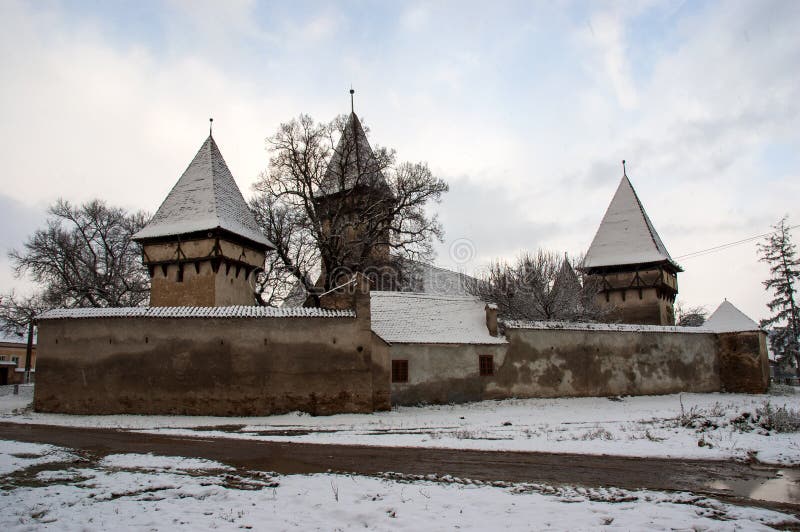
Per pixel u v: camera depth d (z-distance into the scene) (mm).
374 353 26906
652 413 26047
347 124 37125
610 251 48344
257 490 10648
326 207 36844
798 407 27609
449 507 9359
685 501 9789
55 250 39281
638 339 34969
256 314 25203
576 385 32500
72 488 10688
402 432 19438
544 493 10383
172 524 8438
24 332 46594
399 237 37281
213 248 32188
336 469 12719
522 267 40156
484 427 20844
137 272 42969
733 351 37844
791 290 45531
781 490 10750
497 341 31078
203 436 18328
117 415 24172
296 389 24953
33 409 25047
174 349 24734
